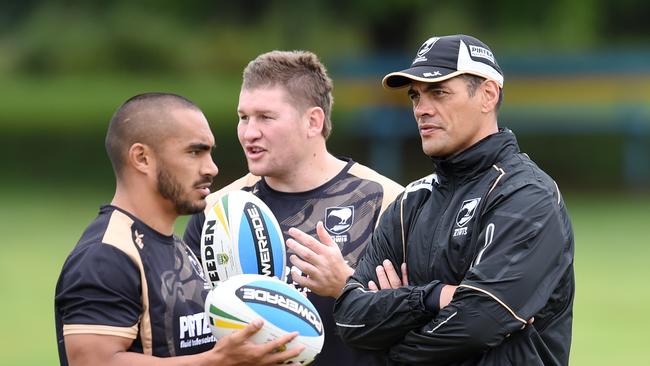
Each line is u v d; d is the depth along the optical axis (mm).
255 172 18953
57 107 124875
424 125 16562
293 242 17453
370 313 16094
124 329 14984
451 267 16000
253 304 15219
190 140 15852
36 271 47625
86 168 92250
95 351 14805
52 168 92312
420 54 16781
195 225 19625
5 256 51250
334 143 96312
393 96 86188
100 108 120812
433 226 16406
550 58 82375
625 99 82062
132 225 15688
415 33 98875
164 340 15523
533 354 15617
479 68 16391
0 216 65438
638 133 84000
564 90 82500
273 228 17812
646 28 110000
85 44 130250
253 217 17672
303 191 19219
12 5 133625
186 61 129375
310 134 19047
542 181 16000
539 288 15336
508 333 15203
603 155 96625
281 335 15141
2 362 32062
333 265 17312
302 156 19031
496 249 15391
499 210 15648
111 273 15031
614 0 103750
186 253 16547
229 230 17453
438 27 97938
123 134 15820
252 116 18875
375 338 16141
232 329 15125
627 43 110625
